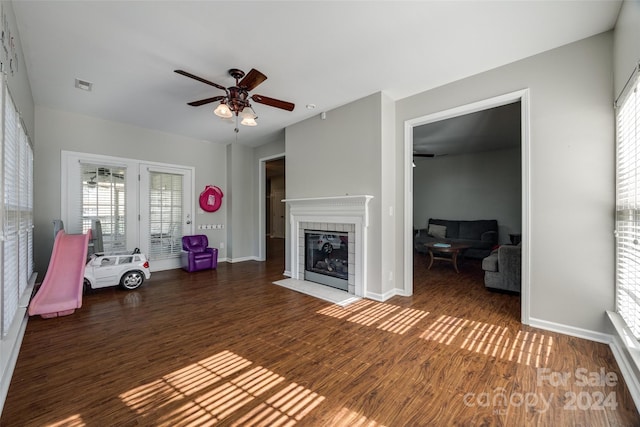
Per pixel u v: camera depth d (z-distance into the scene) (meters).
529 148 2.69
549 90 2.59
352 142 3.78
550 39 2.44
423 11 2.09
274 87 3.35
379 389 1.74
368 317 2.93
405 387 1.76
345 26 2.26
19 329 2.20
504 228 6.52
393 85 3.31
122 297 3.63
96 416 1.50
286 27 2.27
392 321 2.82
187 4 2.00
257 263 5.99
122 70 2.94
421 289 3.97
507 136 5.45
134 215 4.85
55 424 1.44
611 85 2.31
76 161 4.24
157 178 5.15
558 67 2.55
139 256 4.14
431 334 2.51
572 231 2.47
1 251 1.78
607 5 2.03
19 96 2.47
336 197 3.69
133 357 2.13
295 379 1.85
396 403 1.61
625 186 2.12
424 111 3.47
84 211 4.32
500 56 2.70
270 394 1.69
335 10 2.07
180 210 5.47
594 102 2.38
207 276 4.79
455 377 1.86
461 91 3.16
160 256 5.21
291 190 4.71
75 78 3.11
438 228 7.02
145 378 1.86
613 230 2.30
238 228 6.18
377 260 3.50
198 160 5.73
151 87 3.33
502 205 6.55
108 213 4.57
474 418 1.49
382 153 3.49
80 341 2.39
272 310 3.15
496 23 2.22
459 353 2.17
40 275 3.92
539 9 2.07
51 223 4.02
